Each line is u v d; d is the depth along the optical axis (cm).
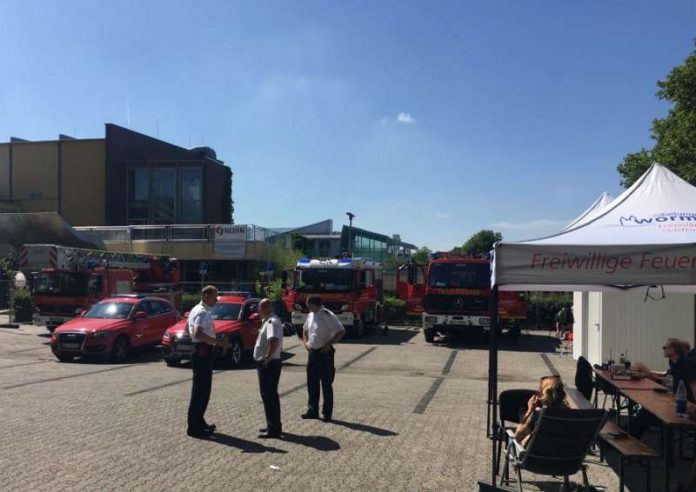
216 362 1538
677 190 756
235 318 1603
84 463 687
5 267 3119
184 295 3144
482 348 2034
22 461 692
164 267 2672
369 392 1191
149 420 900
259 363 815
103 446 756
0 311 3003
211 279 3591
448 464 709
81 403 1027
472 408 1036
